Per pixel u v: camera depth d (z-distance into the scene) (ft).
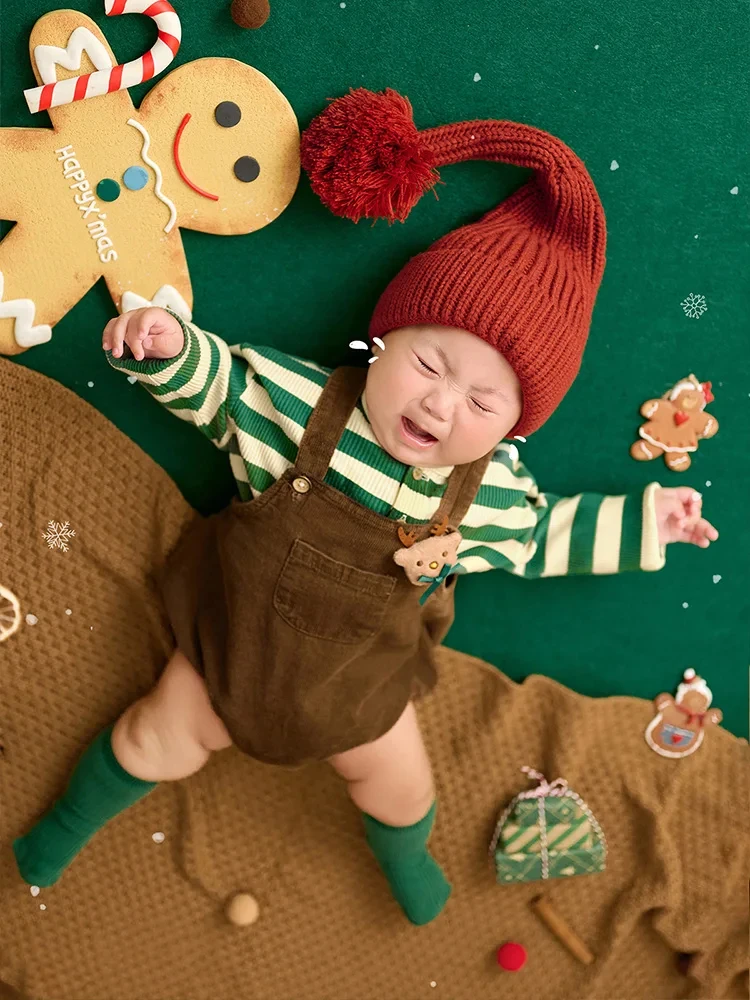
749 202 2.99
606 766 3.57
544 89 2.84
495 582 3.44
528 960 3.70
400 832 3.22
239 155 2.81
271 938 3.59
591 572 3.18
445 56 2.80
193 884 3.51
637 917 3.63
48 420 3.05
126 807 3.21
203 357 2.72
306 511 2.80
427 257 2.65
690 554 3.42
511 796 3.58
